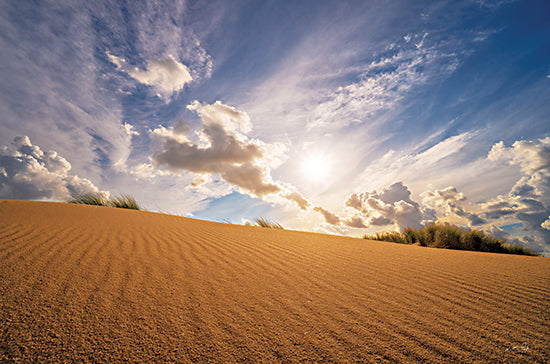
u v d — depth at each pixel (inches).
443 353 45.4
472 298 72.2
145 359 40.3
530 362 43.1
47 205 206.1
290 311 60.8
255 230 232.5
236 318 55.8
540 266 113.2
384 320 57.7
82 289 63.3
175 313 55.9
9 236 102.8
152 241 127.3
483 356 44.7
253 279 82.7
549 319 59.6
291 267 99.7
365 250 147.7
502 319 59.4
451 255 144.0
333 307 64.1
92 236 121.0
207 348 44.3
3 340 41.3
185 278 78.5
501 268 108.8
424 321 57.7
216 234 175.0
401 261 119.2
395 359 43.5
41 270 72.5
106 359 39.4
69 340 43.1
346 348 46.3
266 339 48.3
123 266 83.8
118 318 51.7
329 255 126.4
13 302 53.4
